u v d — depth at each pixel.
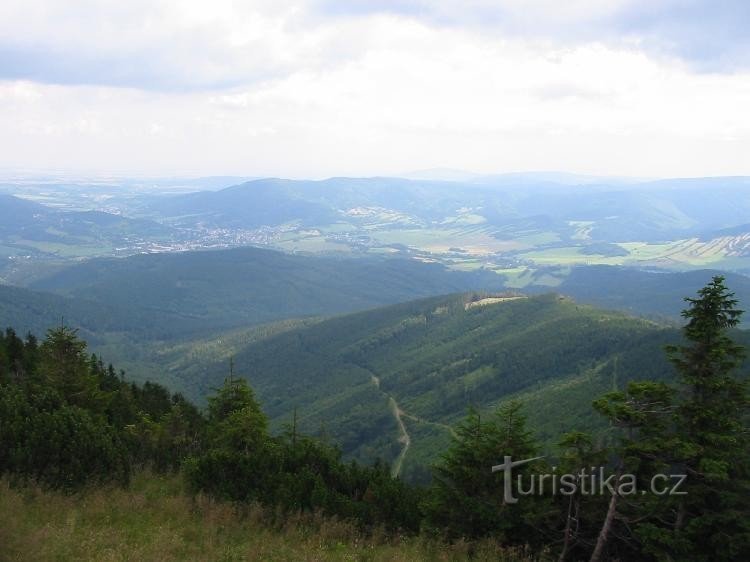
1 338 46.12
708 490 15.84
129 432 28.95
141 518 16.67
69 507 16.45
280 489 18.73
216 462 19.78
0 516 13.70
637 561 17.59
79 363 36.12
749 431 15.98
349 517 18.61
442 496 19.06
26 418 18.69
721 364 16.20
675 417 16.23
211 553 14.66
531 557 17.42
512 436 19.28
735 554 15.38
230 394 39.50
